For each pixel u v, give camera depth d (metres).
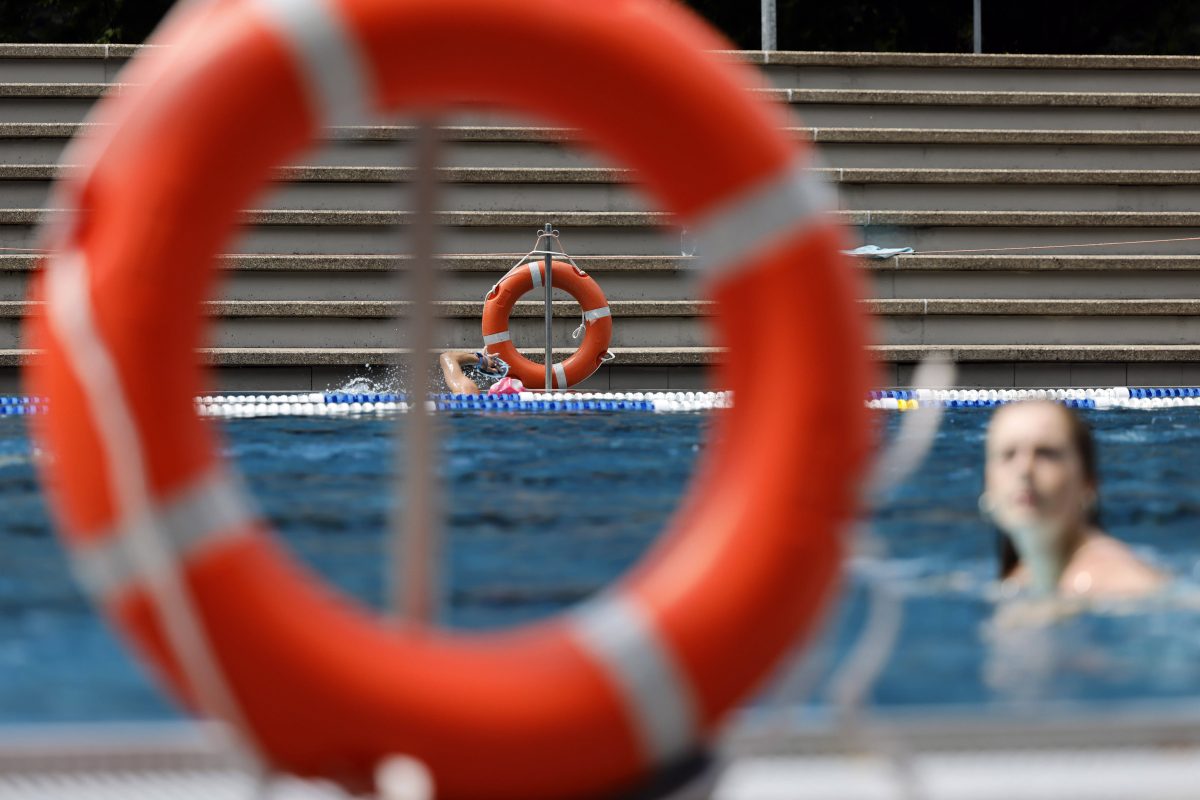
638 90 6.06
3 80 40.28
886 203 39.09
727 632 5.85
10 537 13.16
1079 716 7.14
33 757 6.73
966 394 30.59
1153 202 39.53
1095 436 22.20
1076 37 72.00
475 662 5.73
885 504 15.02
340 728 5.60
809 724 7.14
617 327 35.38
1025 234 38.38
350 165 38.72
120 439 5.62
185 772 6.70
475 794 5.67
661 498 15.53
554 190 38.47
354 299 36.03
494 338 30.98
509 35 5.96
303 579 5.99
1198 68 42.88
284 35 5.88
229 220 5.94
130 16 63.59
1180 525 14.05
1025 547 10.49
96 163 5.95
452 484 16.59
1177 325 36.22
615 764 5.73
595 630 5.83
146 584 5.78
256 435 21.94
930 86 42.75
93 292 5.75
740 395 6.21
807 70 42.50
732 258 6.14
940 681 8.25
